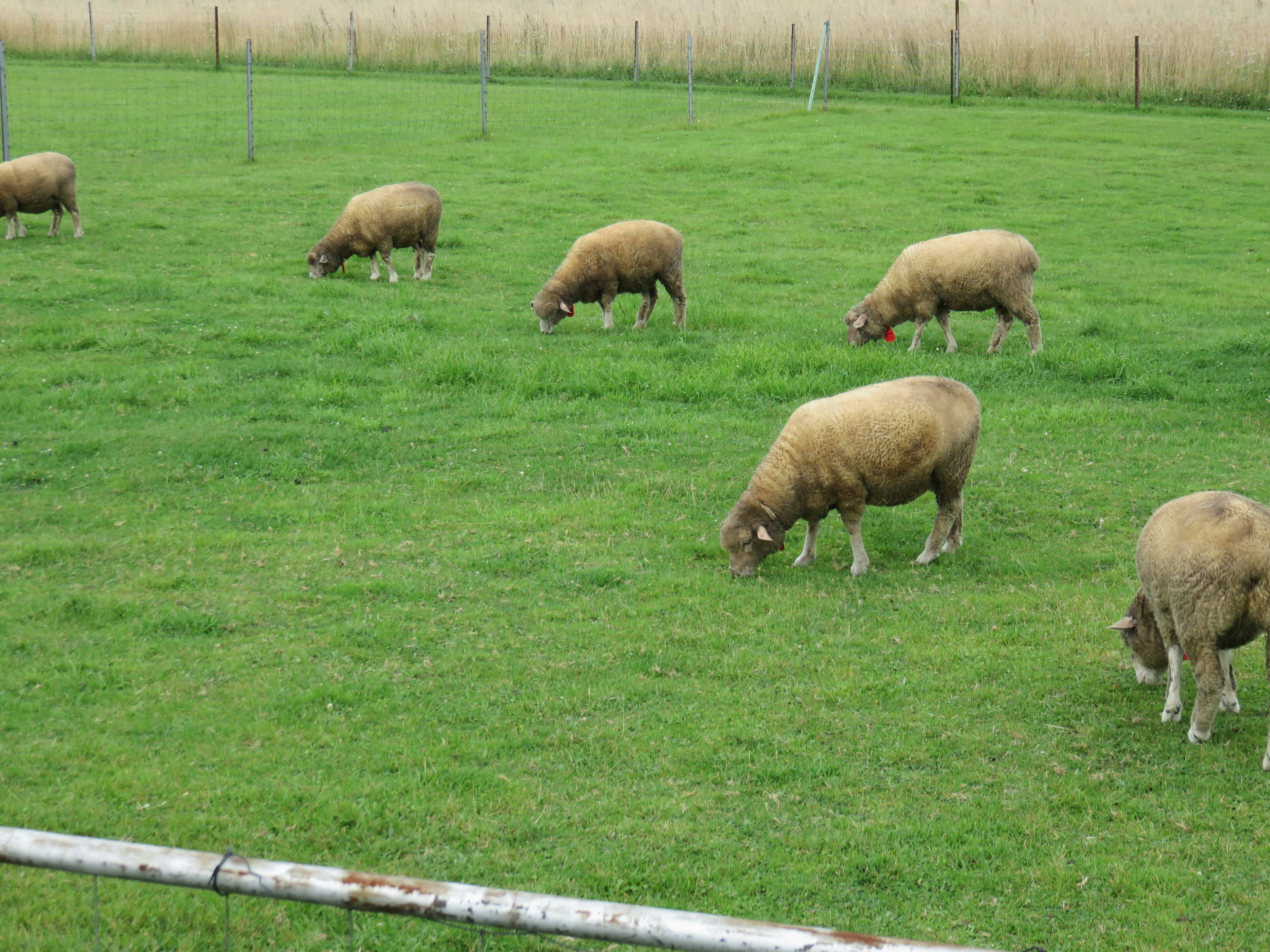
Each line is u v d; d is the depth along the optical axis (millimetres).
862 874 5262
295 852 5309
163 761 6031
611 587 8430
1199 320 16484
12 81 35906
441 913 2963
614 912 2906
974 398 8672
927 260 14094
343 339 14367
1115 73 36938
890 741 6371
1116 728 6551
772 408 12602
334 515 9633
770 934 2834
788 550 9289
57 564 8586
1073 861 5352
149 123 30406
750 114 33781
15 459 10594
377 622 7742
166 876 3068
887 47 39625
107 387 12422
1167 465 10969
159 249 18906
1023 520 9805
